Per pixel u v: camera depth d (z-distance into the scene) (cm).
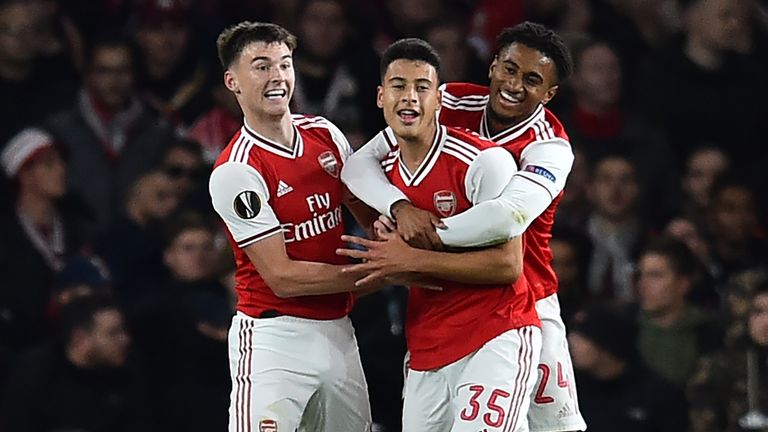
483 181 2359
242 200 2439
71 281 3541
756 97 4206
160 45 4019
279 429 2488
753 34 4284
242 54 2434
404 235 2369
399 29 4288
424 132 2366
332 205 2503
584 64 4078
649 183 4034
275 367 2492
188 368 3369
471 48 4169
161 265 3634
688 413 3288
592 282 3825
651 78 4200
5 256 3597
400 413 3266
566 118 4078
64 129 3869
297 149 2478
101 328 3306
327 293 2444
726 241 3916
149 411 3359
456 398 2409
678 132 4178
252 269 2514
